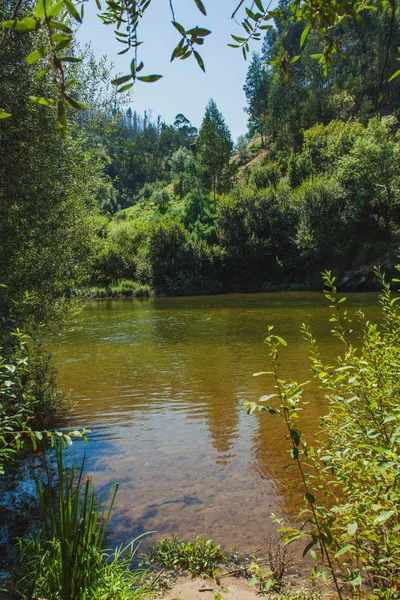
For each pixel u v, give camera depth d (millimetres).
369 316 18891
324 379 3115
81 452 6219
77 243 8680
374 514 2441
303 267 40500
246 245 41094
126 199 93250
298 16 1720
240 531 4219
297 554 3820
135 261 42062
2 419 3604
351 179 40438
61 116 1289
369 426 2814
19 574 3260
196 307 27672
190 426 7203
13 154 6605
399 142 40969
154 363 11938
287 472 5465
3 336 5535
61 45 1215
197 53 1375
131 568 3705
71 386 9703
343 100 67312
